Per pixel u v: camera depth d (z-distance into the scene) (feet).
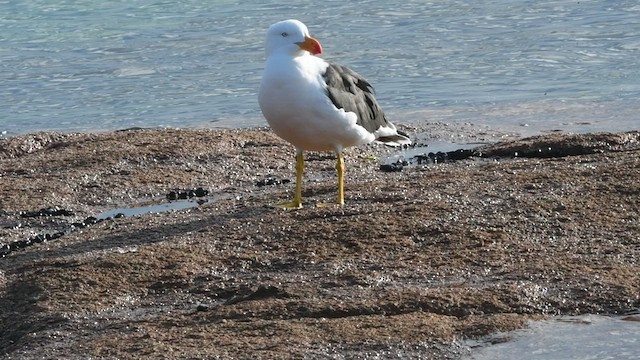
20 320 38.55
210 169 59.06
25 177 58.23
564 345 33.45
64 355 34.60
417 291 37.24
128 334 35.88
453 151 60.90
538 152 58.70
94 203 54.29
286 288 38.37
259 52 96.78
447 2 116.67
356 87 49.16
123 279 40.65
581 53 91.50
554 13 108.88
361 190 50.57
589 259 39.60
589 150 58.18
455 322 35.12
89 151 62.08
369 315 35.94
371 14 111.55
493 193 47.85
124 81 88.33
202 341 34.45
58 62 95.71
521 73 85.61
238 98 81.61
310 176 57.88
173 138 64.13
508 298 36.60
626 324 34.83
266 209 48.65
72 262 42.75
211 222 47.39
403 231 43.11
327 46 98.07
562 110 72.79
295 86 46.19
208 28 107.34
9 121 77.56
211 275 40.70
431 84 83.35
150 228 47.32
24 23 111.45
